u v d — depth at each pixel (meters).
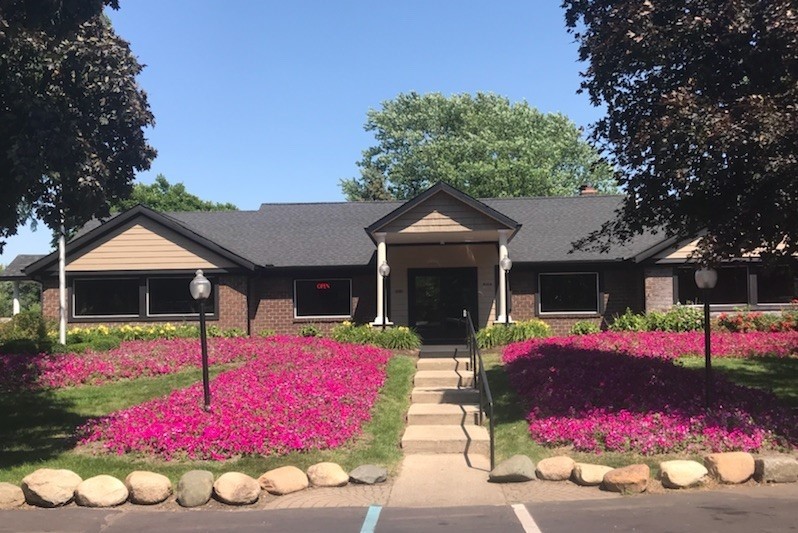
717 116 7.61
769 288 19.25
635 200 9.66
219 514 6.27
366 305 20.39
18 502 6.53
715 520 5.73
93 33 7.78
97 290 20.19
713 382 10.45
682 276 19.39
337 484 7.22
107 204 7.99
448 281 20.19
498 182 41.91
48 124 7.11
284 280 20.52
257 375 11.68
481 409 9.90
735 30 8.05
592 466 7.09
